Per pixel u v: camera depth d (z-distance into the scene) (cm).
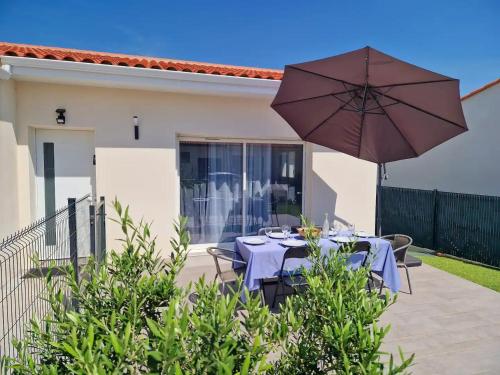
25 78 517
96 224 395
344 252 239
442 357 322
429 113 424
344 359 134
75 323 149
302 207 728
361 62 380
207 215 673
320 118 491
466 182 1000
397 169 1268
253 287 403
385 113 453
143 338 152
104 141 581
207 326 132
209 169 668
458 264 691
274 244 452
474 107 974
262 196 702
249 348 144
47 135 579
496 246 693
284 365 164
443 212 815
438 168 1095
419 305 439
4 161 493
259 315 157
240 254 479
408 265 609
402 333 365
